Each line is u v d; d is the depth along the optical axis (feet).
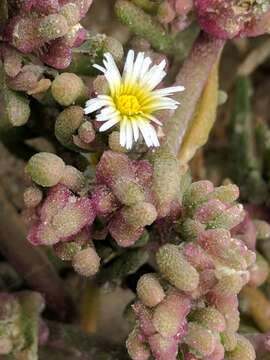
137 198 0.18
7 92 0.20
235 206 0.19
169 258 0.18
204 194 0.19
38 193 0.19
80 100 0.20
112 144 0.19
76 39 0.20
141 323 0.18
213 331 0.18
